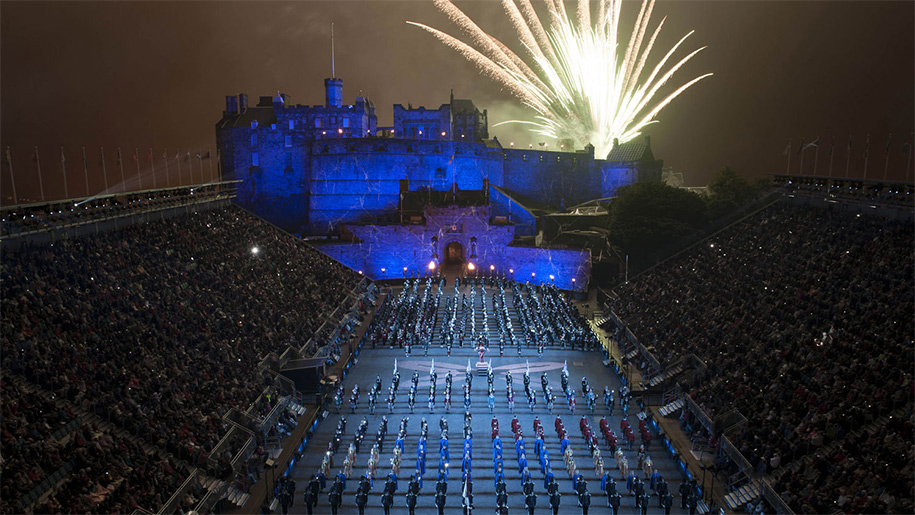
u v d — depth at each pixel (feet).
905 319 166.91
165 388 163.84
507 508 144.66
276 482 159.94
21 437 123.75
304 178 472.44
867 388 149.38
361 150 446.19
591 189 480.23
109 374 156.66
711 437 172.55
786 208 299.99
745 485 150.41
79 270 192.95
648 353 233.35
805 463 139.85
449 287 366.43
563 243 391.65
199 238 271.08
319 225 454.40
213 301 227.81
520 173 480.64
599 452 170.91
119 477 129.08
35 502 115.85
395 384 221.46
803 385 163.84
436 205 399.24
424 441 173.99
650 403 211.00
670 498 148.66
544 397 219.41
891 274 194.49
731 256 282.77
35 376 142.72
